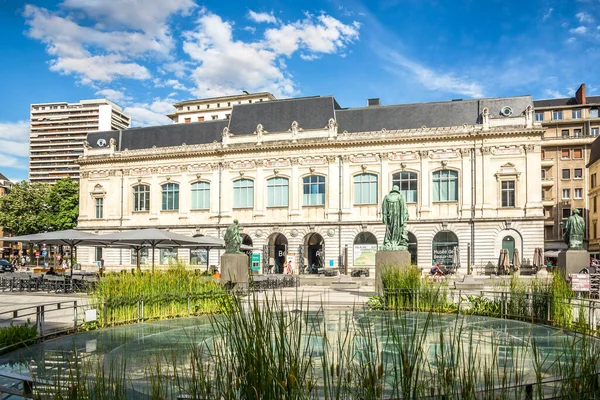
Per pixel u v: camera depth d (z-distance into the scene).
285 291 28.47
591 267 27.23
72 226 74.00
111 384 5.21
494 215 49.44
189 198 59.00
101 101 161.12
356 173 53.31
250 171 56.66
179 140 61.22
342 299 23.09
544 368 8.91
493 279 35.38
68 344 12.74
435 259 50.62
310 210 54.47
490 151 49.88
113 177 61.94
